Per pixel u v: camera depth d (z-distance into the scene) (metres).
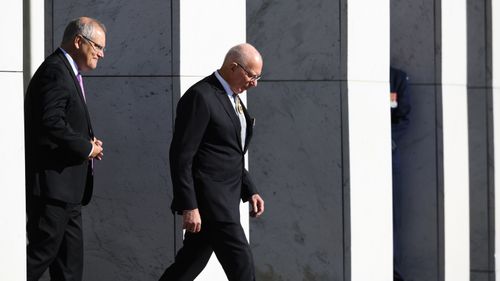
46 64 9.84
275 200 13.71
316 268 13.56
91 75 11.74
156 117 11.44
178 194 10.09
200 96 10.15
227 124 10.28
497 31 18.83
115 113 11.65
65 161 9.93
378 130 13.63
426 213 17.14
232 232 10.37
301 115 13.45
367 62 13.41
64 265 10.31
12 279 8.38
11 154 8.31
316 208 13.49
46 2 11.85
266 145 13.68
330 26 13.19
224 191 10.34
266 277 13.88
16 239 8.38
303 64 13.39
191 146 10.10
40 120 9.72
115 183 11.71
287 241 13.71
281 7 13.45
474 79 18.95
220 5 11.66
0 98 8.20
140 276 11.67
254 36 13.61
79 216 10.34
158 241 11.55
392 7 17.12
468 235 17.59
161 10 11.37
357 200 13.36
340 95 13.16
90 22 10.04
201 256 10.70
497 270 19.12
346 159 13.20
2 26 8.20
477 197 19.12
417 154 17.09
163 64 11.37
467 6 18.83
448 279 17.16
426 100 16.98
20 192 8.40
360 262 13.48
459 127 17.27
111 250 11.79
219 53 11.66
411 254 17.30
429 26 16.88
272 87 13.58
